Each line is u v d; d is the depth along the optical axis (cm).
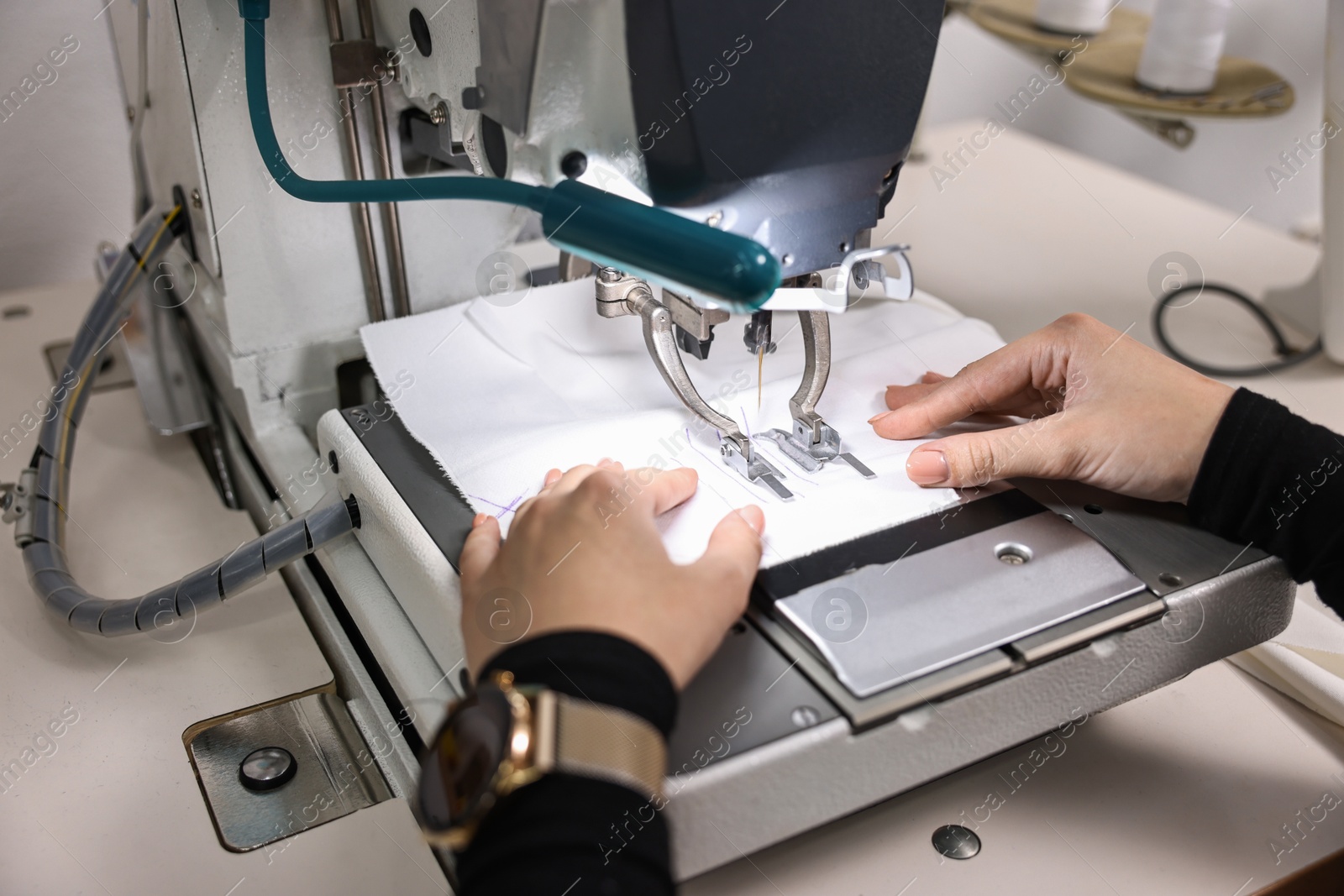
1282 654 71
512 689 45
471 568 57
